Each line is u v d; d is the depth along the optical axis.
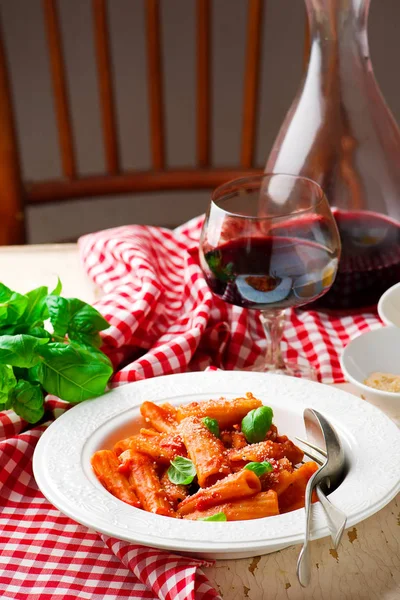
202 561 0.68
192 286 1.11
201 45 1.65
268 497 0.70
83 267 1.24
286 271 0.89
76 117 2.54
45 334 0.88
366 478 0.72
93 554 0.73
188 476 0.73
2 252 1.30
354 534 0.73
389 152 1.07
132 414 0.84
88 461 0.77
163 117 1.70
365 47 1.05
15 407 0.85
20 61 2.43
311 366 0.99
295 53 2.51
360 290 1.07
